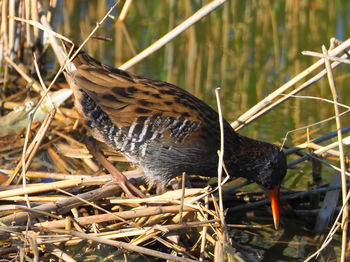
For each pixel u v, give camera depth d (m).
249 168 9.77
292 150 9.96
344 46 9.32
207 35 16.88
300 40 16.39
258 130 12.37
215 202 8.30
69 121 12.13
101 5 17.17
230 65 15.31
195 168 9.54
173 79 14.44
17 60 13.52
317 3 18.03
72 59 8.75
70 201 8.38
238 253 8.52
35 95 12.88
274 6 17.97
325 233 9.44
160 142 9.16
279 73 14.84
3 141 11.46
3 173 10.08
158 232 7.94
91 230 8.34
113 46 15.61
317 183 10.23
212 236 8.41
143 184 9.74
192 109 9.28
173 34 10.54
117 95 9.08
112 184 8.98
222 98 13.62
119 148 9.47
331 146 9.61
